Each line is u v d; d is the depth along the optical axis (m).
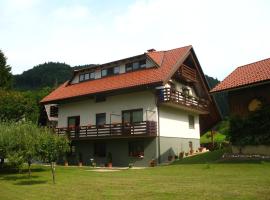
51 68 95.94
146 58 31.28
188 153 31.34
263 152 21.28
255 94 22.78
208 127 38.56
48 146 18.61
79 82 36.56
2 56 47.06
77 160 33.16
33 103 36.41
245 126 22.72
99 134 30.45
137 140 29.34
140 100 29.78
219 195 10.77
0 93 35.47
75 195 12.36
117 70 33.38
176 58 30.61
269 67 23.14
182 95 30.25
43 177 19.36
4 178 19.39
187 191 11.87
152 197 11.14
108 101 31.97
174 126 31.09
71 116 34.94
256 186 12.08
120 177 17.86
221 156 23.38
